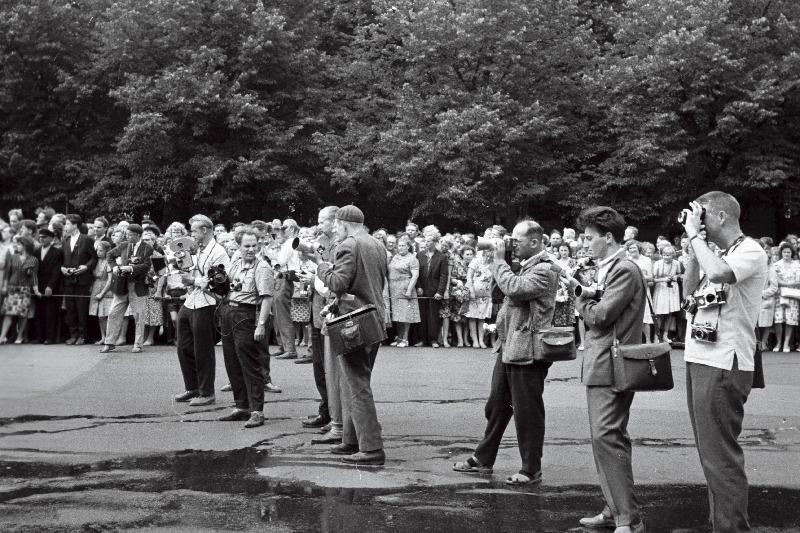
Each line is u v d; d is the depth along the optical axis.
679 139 27.34
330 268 6.64
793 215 30.67
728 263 4.54
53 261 14.02
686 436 7.59
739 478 4.54
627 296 4.89
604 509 4.93
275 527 4.73
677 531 4.85
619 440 4.87
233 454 6.62
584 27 29.14
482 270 15.02
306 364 12.10
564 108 29.33
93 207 28.89
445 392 9.83
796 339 16.19
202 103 26.61
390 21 29.08
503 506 5.26
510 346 5.80
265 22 28.09
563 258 14.42
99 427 7.58
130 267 13.05
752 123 27.62
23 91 29.36
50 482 5.65
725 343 4.56
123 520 4.82
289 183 28.22
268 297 7.72
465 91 27.88
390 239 15.80
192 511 5.02
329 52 33.16
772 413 8.87
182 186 28.22
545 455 6.77
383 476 5.99
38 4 28.70
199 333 8.74
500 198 27.36
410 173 26.25
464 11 28.30
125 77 28.45
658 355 4.82
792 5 28.48
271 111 29.66
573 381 11.01
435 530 4.73
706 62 26.77
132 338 15.20
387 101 29.89
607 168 27.92
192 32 28.66
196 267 8.74
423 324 15.28
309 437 7.32
